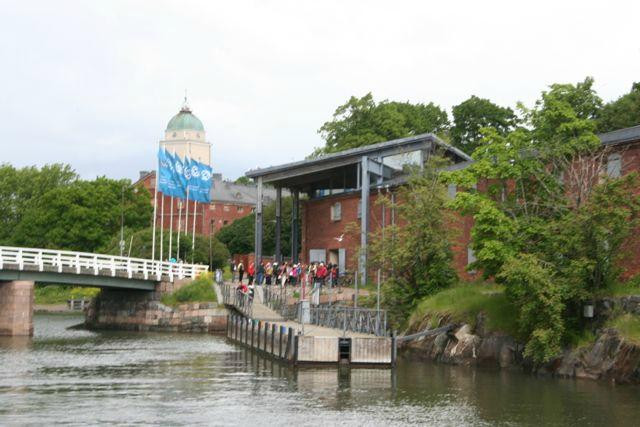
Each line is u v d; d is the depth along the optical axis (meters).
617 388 31.25
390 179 61.09
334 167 62.69
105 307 69.06
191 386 32.41
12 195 119.88
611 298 34.12
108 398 29.58
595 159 40.03
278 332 40.50
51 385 32.81
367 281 58.03
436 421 25.53
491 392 30.56
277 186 71.00
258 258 65.75
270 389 31.52
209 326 63.22
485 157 40.62
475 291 42.19
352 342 37.28
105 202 106.12
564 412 26.73
